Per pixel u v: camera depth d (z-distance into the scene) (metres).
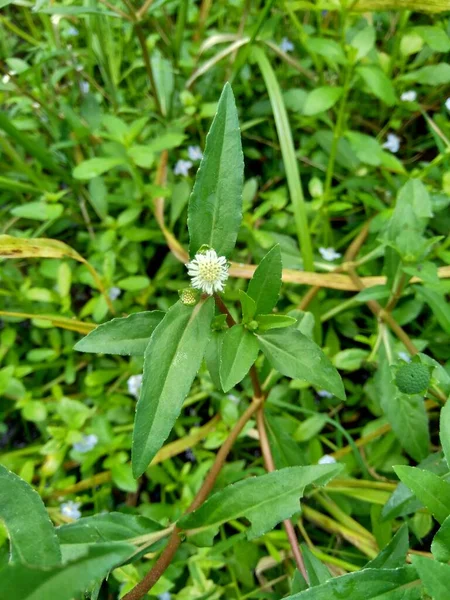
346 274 0.20
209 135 0.10
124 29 0.24
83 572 0.07
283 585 0.17
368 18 0.22
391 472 0.18
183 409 0.21
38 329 0.21
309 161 0.23
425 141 0.24
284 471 0.11
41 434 0.21
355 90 0.23
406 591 0.09
